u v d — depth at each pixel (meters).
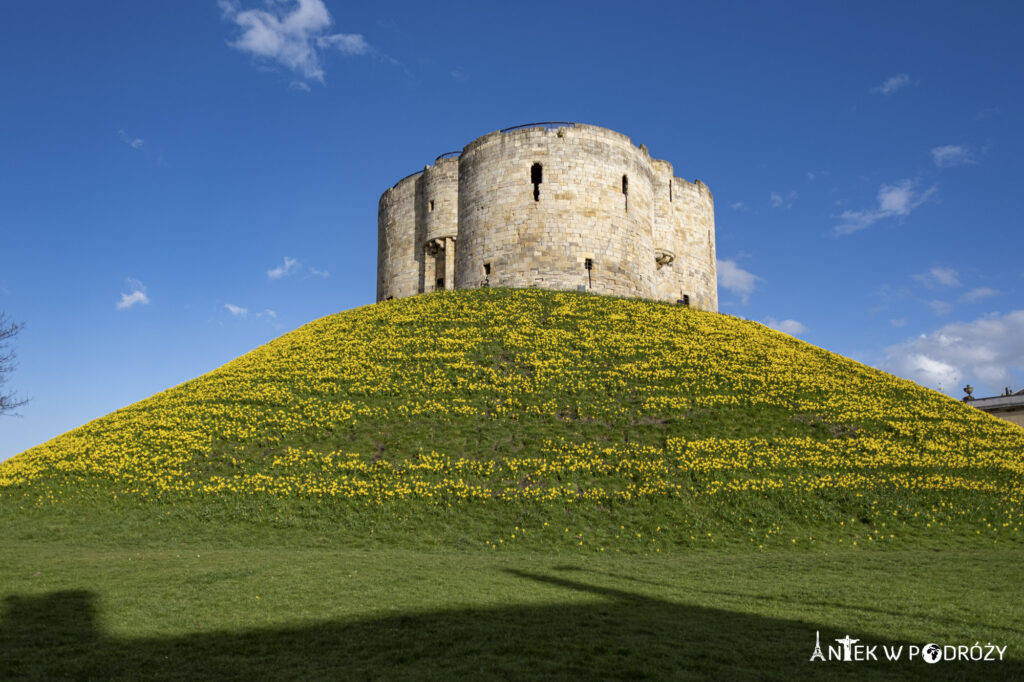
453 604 15.73
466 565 20.91
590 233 55.56
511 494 29.69
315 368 42.72
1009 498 30.02
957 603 16.14
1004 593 17.20
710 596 17.06
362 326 49.22
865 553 24.45
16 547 25.09
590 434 34.66
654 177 64.00
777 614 15.27
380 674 11.55
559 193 55.66
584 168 56.38
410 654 12.45
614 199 56.94
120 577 18.56
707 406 37.56
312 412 37.19
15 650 13.02
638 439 34.34
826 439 35.16
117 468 33.16
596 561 22.80
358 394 39.00
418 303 52.28
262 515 28.52
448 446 33.72
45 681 11.57
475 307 50.19
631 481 30.81
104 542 26.36
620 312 50.16
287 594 16.66
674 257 64.06
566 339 44.97
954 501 29.61
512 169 56.53
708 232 69.00
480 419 36.03
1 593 16.94
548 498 29.33
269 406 38.25
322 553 23.42
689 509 28.67
